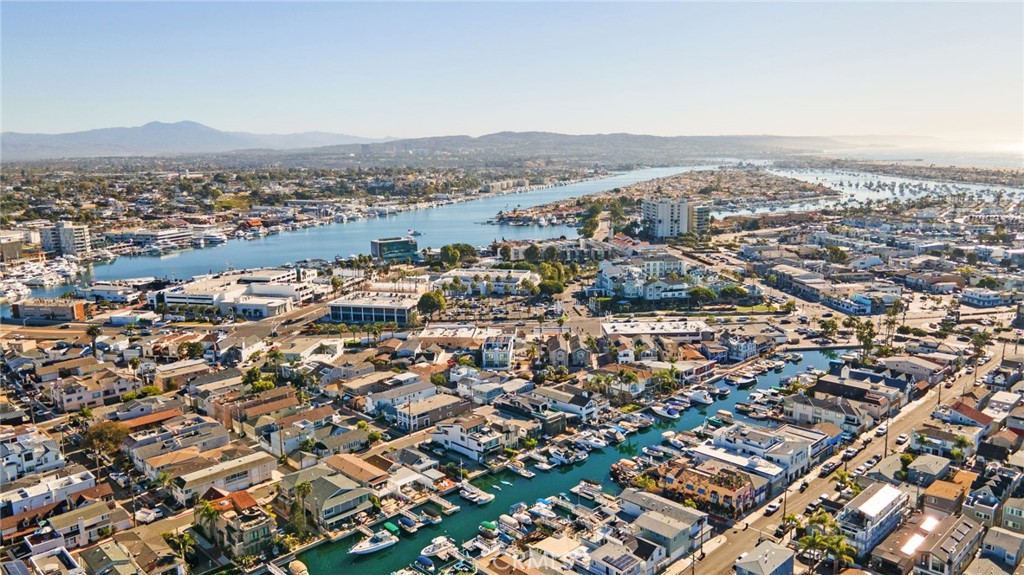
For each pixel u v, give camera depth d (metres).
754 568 119.69
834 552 123.50
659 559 130.50
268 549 137.75
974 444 174.25
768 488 156.00
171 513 153.00
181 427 189.50
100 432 179.38
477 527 148.50
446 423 188.88
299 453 175.38
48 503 150.88
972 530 130.25
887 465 162.75
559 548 135.25
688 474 157.00
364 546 139.00
